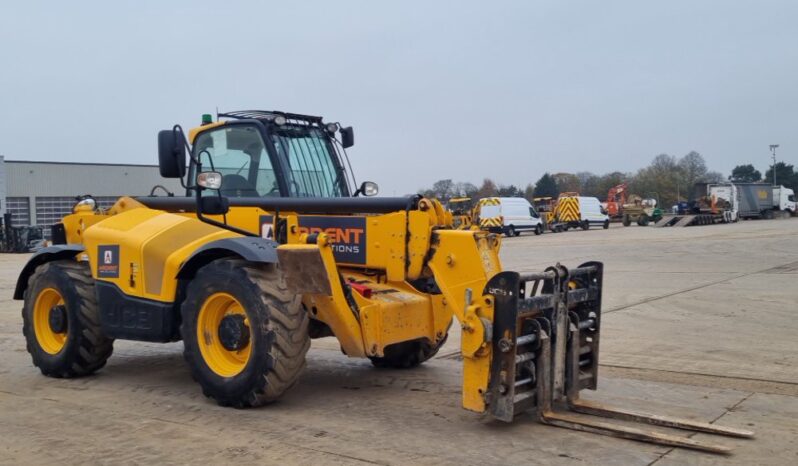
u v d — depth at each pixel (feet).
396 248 19.77
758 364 24.31
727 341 28.43
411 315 20.03
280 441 16.44
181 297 20.77
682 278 51.26
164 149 21.13
